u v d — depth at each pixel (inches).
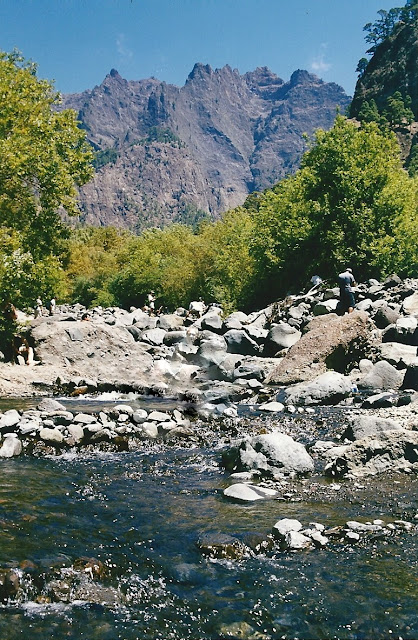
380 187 1355.8
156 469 359.9
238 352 893.2
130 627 180.2
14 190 1089.4
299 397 571.5
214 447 416.8
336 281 1280.8
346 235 1342.3
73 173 1174.3
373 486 309.6
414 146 4980.3
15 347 795.4
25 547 228.2
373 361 691.4
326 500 290.5
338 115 1437.0
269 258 1427.2
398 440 338.3
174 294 2030.0
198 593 200.7
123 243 3937.0
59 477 337.7
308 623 181.8
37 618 184.2
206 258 1955.0
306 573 213.6
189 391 683.4
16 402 601.9
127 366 816.3
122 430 455.8
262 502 291.0
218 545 235.1
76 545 234.4
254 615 186.5
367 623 181.3
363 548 233.1
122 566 219.0
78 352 816.9
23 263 821.9
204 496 303.9
